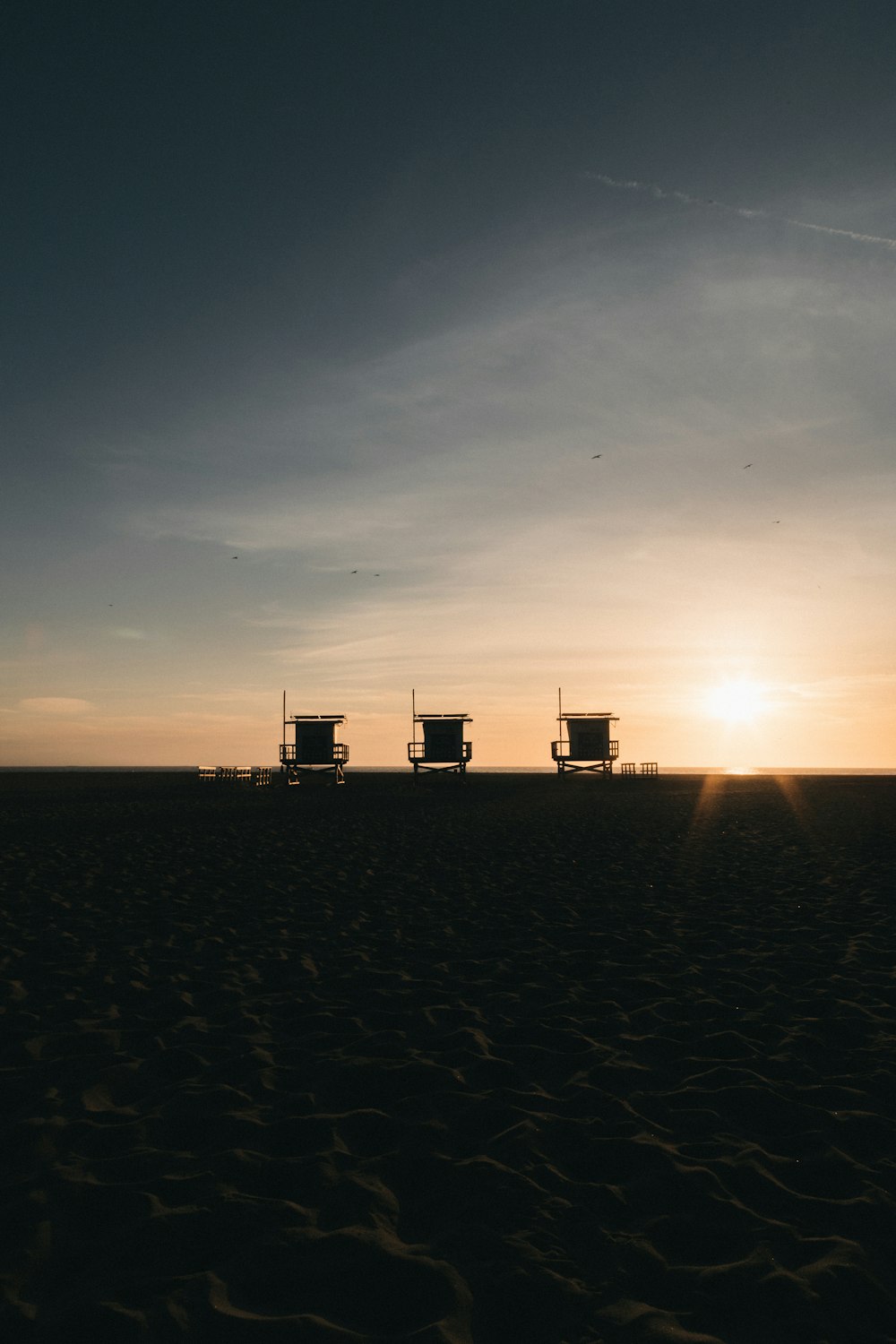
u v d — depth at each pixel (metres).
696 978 8.26
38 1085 5.68
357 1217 4.02
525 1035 6.67
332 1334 3.19
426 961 8.98
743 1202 4.16
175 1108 5.29
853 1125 5.00
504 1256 3.70
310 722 49.09
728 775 85.69
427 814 28.08
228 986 8.01
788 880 14.01
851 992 7.71
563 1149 4.75
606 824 24.42
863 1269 3.57
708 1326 3.25
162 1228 3.88
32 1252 3.71
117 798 36.75
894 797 38.50
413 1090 5.60
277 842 19.38
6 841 18.94
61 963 8.77
